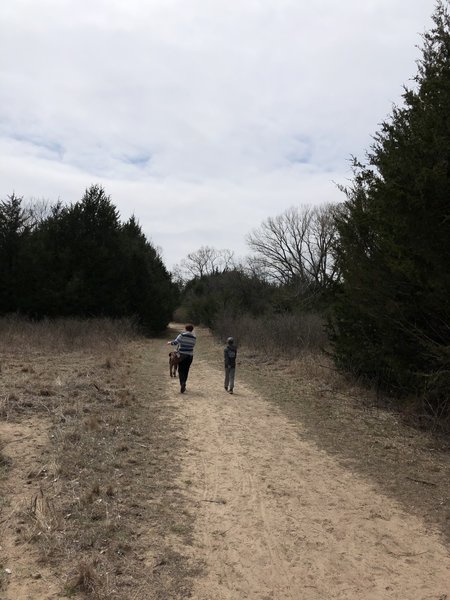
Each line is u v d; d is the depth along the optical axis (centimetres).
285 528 495
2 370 1224
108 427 800
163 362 1830
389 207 870
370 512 544
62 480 561
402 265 860
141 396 1097
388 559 443
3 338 1916
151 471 628
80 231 3328
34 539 423
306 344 1917
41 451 651
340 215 1248
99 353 1786
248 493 583
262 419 960
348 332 1217
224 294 4178
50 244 3259
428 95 866
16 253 3069
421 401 932
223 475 639
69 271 3192
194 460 691
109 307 3228
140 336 2995
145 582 380
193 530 477
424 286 855
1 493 513
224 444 779
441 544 474
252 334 2392
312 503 563
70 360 1555
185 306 6888
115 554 415
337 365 1333
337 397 1159
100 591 356
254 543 460
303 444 800
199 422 909
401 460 726
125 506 512
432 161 818
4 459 604
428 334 923
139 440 757
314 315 2236
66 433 729
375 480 644
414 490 612
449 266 798
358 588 394
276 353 1981
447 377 837
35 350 1766
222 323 3041
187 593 371
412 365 943
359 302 1062
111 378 1246
